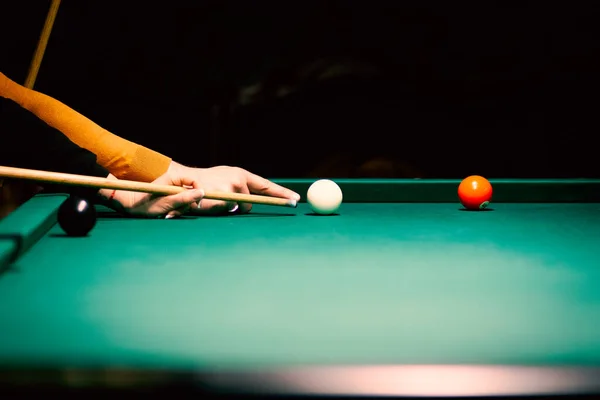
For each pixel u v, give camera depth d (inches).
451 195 151.4
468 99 303.4
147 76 299.0
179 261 79.8
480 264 79.7
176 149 304.7
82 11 290.8
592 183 151.9
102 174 120.8
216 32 297.4
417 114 303.4
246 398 42.3
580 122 304.2
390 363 44.9
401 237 99.8
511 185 151.5
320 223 114.7
